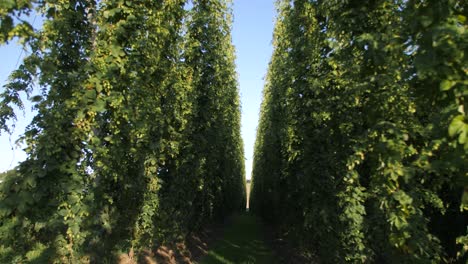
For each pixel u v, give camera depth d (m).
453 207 5.28
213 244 13.88
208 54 10.62
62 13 4.37
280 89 10.91
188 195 9.55
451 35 2.14
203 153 10.46
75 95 4.27
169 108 7.64
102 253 5.22
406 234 3.31
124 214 5.72
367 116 3.73
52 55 4.15
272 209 15.78
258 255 12.26
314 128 6.50
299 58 7.68
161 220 7.80
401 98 3.42
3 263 3.99
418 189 3.73
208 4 10.91
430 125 2.51
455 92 2.21
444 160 2.56
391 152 3.22
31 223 4.12
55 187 4.11
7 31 2.87
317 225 6.21
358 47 3.54
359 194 4.66
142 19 5.00
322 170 5.72
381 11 3.65
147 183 6.59
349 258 5.14
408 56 3.04
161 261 8.73
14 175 4.03
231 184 19.33
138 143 5.82
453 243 5.34
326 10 4.69
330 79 5.20
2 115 4.23
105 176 4.63
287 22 9.43
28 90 4.31
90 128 4.38
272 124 12.90
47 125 4.23
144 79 5.38
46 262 4.09
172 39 6.46
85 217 4.39
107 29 4.69
